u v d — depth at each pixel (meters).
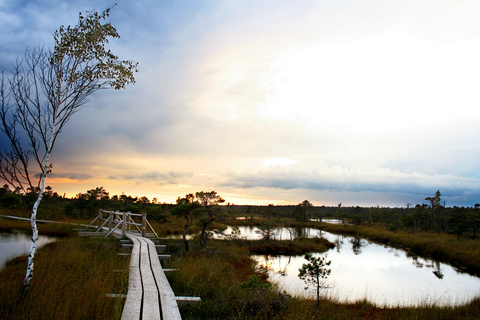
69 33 6.51
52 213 30.00
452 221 33.69
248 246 22.53
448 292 13.83
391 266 19.86
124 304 5.27
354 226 48.56
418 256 24.17
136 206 34.78
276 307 6.51
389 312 9.63
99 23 6.77
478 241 27.03
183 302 6.32
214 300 6.66
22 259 10.90
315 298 10.20
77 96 6.53
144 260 9.39
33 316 4.53
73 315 4.63
